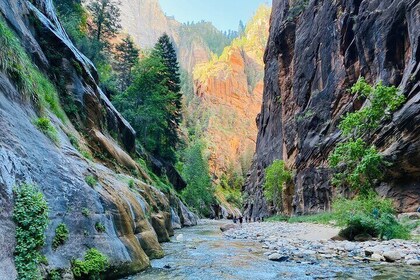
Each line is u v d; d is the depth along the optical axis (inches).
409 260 416.8
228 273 358.9
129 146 1165.7
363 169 831.7
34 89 408.2
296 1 1971.0
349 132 978.7
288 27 1979.6
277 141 2144.4
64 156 343.3
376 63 1075.9
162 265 399.5
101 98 940.6
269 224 1318.9
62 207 283.6
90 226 306.5
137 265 353.7
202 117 6569.9
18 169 243.0
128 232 378.9
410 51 918.4
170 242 678.5
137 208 467.2
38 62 650.2
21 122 300.8
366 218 650.2
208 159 5083.7
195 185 2913.4
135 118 1782.7
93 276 277.7
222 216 3740.2
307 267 395.5
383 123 907.4
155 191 842.2
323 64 1489.9
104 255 300.8
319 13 1587.1
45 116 427.8
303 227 1006.4
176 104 2229.3
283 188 1815.9
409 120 811.4
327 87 1425.9
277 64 2167.8
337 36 1371.8
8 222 207.0
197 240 732.7
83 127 745.6
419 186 837.2
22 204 223.3
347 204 715.4
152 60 1891.0
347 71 1278.3
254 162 2896.2
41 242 227.0
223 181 5064.0
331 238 646.5
